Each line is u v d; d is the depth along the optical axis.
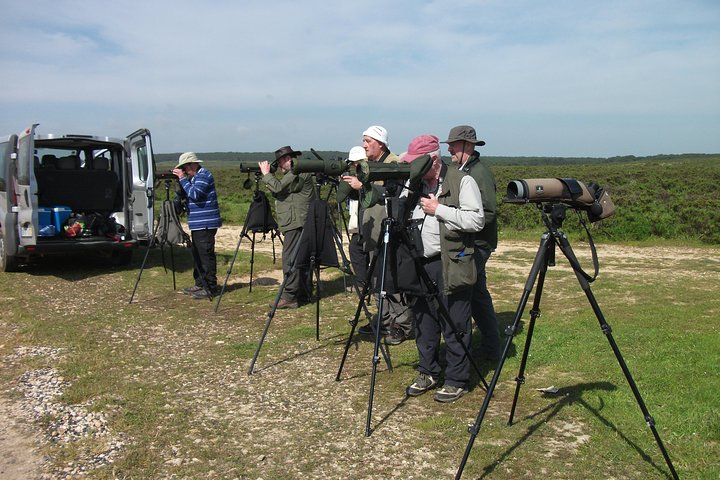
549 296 8.27
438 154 4.40
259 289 8.95
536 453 3.79
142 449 3.95
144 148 10.78
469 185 4.25
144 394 4.87
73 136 10.42
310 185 7.60
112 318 7.32
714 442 3.86
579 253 12.81
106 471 3.68
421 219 4.49
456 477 3.38
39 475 3.66
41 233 10.23
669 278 9.55
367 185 4.34
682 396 4.50
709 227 14.88
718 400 4.39
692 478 3.45
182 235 8.53
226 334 6.60
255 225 7.70
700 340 5.82
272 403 4.68
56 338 6.46
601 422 4.17
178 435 4.13
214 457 3.84
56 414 4.52
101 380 5.20
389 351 5.91
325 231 5.96
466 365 4.64
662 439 3.90
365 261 7.46
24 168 9.74
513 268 10.69
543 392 4.71
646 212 18.75
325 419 4.36
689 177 46.75
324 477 3.58
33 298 8.47
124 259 11.27
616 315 7.03
